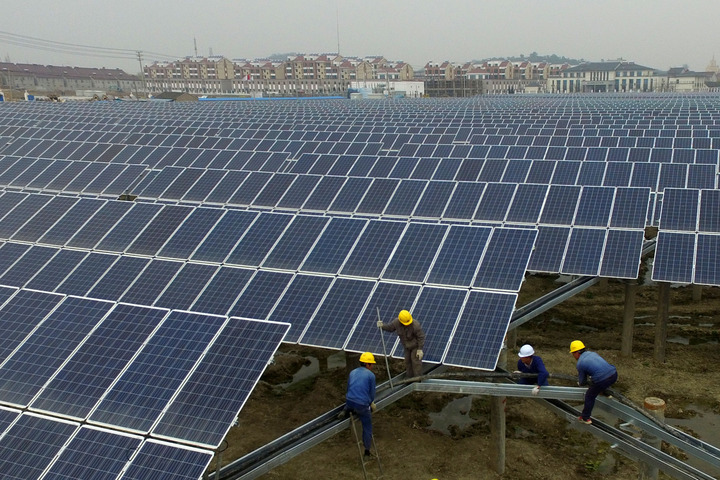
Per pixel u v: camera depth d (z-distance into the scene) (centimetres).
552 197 2117
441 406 1864
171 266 1641
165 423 921
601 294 2802
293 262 1579
